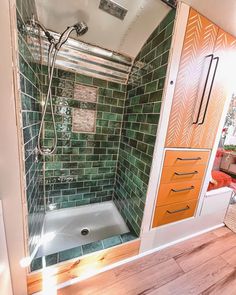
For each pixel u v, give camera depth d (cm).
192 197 130
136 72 124
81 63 120
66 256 99
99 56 120
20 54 61
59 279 95
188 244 138
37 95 101
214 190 151
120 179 155
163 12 89
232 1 76
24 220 76
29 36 76
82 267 101
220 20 90
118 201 160
